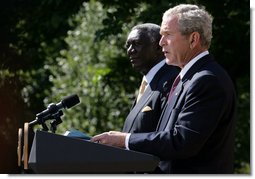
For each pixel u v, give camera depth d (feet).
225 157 27.30
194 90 26.86
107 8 60.64
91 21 84.94
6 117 60.64
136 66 35.70
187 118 26.45
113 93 77.05
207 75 26.99
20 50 64.49
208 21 27.94
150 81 34.37
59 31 67.26
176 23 27.73
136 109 33.65
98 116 79.71
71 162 23.30
